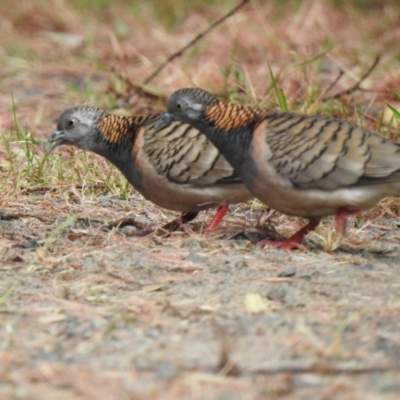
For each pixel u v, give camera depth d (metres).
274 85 15.03
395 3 25.41
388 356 8.23
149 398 7.56
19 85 20.88
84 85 20.62
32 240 11.70
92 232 12.08
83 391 7.70
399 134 14.59
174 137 11.70
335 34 23.33
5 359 8.30
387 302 9.49
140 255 10.99
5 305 9.57
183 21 25.44
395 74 18.81
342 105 16.25
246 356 8.28
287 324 8.93
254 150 10.82
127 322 9.05
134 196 13.85
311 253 11.09
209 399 7.54
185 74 19.05
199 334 8.77
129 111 17.83
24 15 25.77
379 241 11.77
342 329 8.78
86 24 25.70
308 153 10.60
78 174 14.10
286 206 10.98
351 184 10.58
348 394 7.56
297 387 7.71
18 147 15.87
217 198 11.73
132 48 23.23
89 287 10.05
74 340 8.71
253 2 25.81
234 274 10.38
